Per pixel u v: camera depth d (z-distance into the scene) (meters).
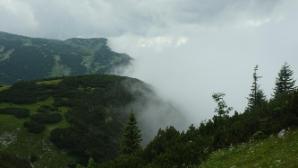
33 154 133.00
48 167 130.12
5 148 131.88
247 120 26.98
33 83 199.88
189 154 25.62
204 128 31.61
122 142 72.06
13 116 154.25
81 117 170.25
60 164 134.12
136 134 71.81
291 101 25.31
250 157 21.20
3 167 103.62
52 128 152.88
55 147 142.12
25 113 157.75
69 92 195.00
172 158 25.88
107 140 163.50
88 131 160.50
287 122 24.05
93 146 151.75
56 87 199.12
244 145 24.36
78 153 144.00
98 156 147.38
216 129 30.73
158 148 30.56
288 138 21.84
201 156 25.22
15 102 170.00
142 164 29.25
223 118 32.31
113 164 30.84
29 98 176.12
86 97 193.88
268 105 28.19
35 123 151.62
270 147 21.53
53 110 168.88
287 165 17.67
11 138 139.00
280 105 27.00
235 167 20.55
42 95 184.38
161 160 26.14
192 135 31.00
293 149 19.69
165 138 31.58
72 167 135.38
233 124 27.75
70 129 154.50
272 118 25.91
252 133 25.70
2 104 167.00
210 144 26.89
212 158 24.31
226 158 23.25
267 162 19.16
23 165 120.31
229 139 26.39
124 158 31.14
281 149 20.48
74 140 148.25
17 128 146.00
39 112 163.25
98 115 179.62
